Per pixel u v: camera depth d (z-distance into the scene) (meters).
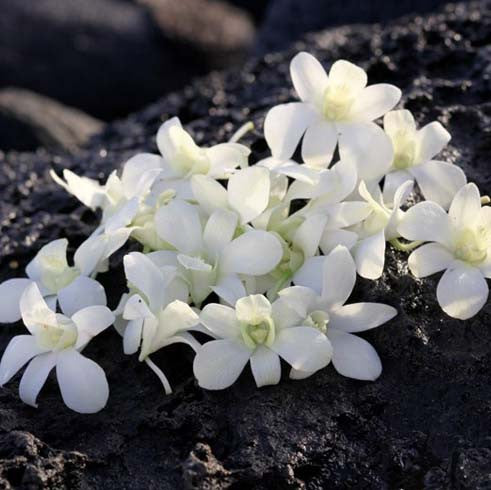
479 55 0.92
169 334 0.75
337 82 0.79
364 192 0.76
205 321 0.74
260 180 0.76
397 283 0.78
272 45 1.73
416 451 0.75
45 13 2.66
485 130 0.85
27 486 0.73
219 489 0.73
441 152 0.84
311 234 0.76
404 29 0.98
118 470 0.75
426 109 0.87
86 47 2.63
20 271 0.85
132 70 2.64
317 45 1.01
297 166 0.77
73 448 0.75
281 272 0.76
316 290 0.75
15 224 0.88
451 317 0.77
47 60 2.60
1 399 0.77
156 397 0.77
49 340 0.75
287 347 0.74
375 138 0.79
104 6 2.74
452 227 0.76
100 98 2.62
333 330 0.75
